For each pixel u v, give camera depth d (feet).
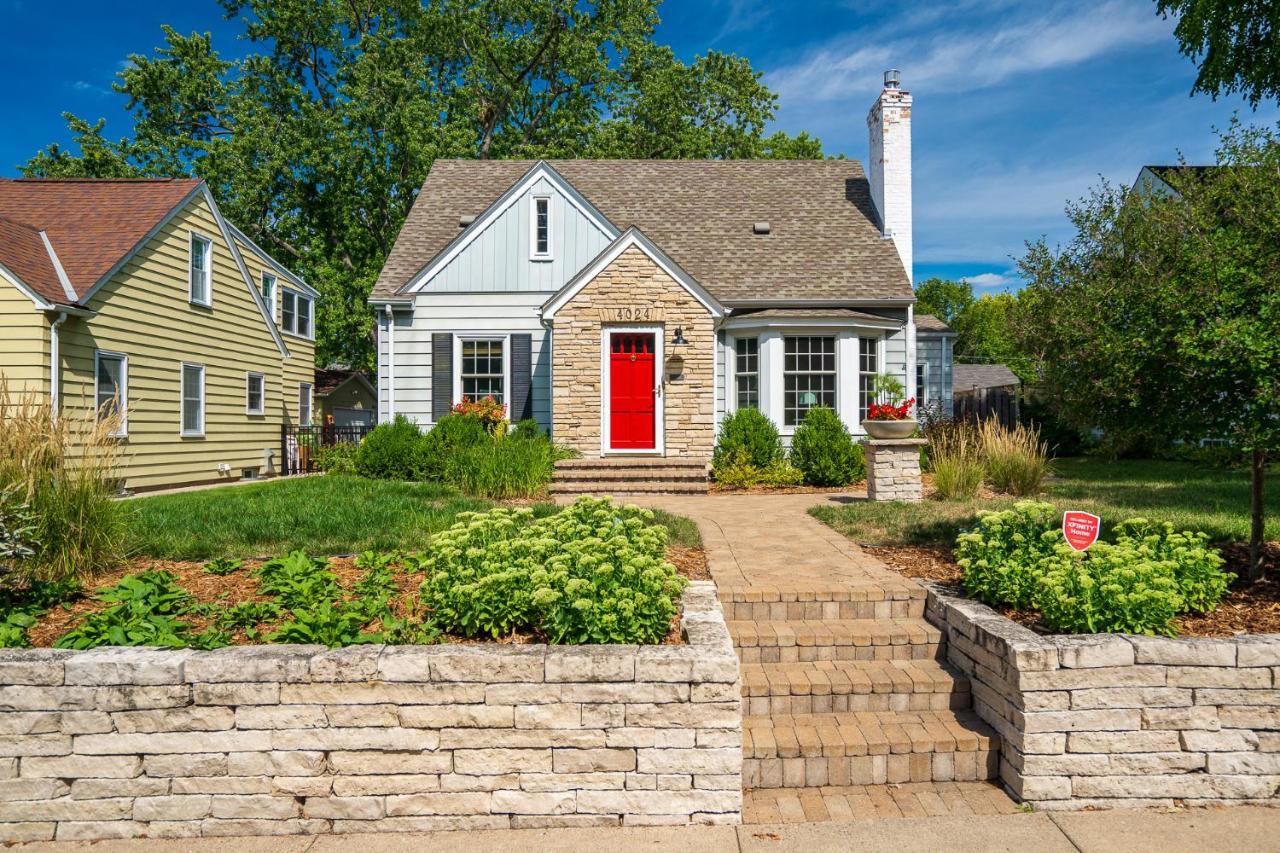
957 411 79.10
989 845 10.84
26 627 14.85
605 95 101.09
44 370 39.60
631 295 44.11
